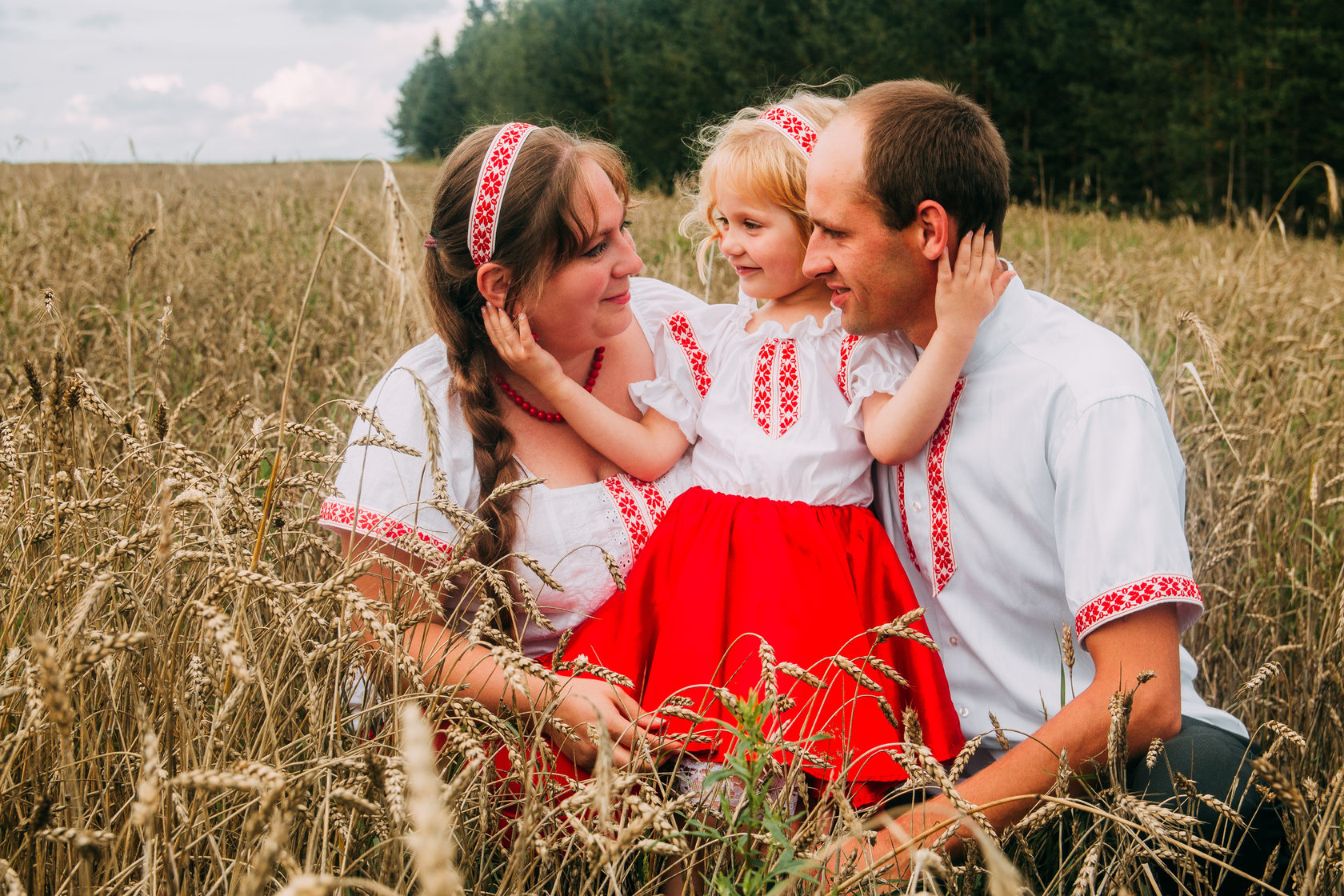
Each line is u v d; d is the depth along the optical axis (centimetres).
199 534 178
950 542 214
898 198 196
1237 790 177
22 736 129
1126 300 524
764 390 234
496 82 5050
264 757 140
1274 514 318
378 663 174
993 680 215
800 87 302
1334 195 441
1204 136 2220
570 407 221
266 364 417
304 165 1669
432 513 205
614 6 4062
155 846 124
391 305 385
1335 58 2077
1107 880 148
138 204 837
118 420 179
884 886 148
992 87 2678
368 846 152
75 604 157
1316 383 416
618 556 225
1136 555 182
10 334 399
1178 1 2352
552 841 136
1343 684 213
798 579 205
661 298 265
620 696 185
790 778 151
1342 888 148
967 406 211
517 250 207
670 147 3519
